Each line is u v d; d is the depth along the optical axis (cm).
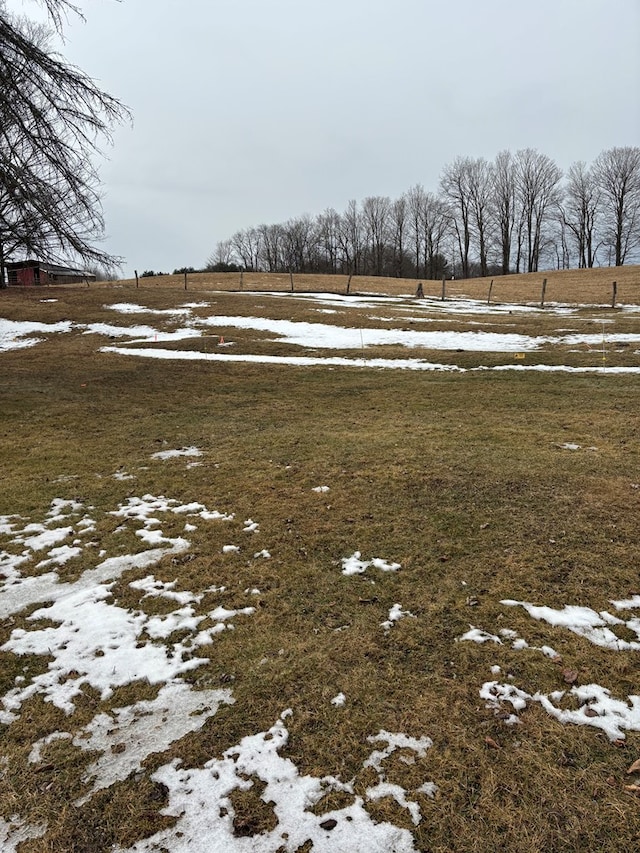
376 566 404
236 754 239
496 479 580
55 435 851
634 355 1413
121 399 1141
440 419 900
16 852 197
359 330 2028
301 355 1672
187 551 444
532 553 412
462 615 338
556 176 6475
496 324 2056
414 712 259
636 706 259
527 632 318
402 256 7919
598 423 820
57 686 290
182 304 2617
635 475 577
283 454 718
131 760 238
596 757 230
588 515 477
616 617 330
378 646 311
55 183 816
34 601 378
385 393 1150
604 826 199
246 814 210
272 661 302
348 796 216
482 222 7038
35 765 237
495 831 199
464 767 227
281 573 400
